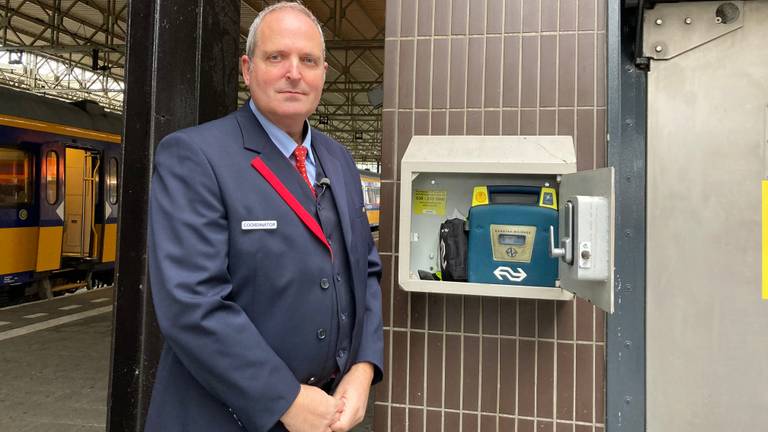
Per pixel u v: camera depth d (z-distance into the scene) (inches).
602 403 89.6
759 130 87.5
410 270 87.7
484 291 80.1
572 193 74.8
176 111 73.6
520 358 90.9
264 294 50.9
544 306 90.2
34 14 535.2
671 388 89.0
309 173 58.8
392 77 95.4
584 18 90.2
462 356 92.6
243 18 456.1
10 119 307.4
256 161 52.6
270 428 47.3
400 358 94.4
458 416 92.7
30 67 685.3
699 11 88.6
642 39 89.4
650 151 90.0
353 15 482.0
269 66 54.1
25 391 182.5
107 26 512.1
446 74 94.0
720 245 88.5
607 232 63.2
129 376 71.0
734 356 87.9
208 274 47.3
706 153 89.0
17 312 306.5
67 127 351.6
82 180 372.2
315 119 1003.3
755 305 87.4
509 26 92.3
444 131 93.9
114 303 70.8
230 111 83.8
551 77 90.9
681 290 89.4
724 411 88.0
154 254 48.6
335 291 55.3
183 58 74.6
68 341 244.4
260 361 47.3
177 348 47.0
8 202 307.1
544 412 90.3
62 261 359.6
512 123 91.8
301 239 52.5
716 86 88.6
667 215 89.7
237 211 50.2
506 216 80.5
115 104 959.0
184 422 51.7
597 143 89.7
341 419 52.1
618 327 89.4
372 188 864.9
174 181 49.8
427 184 87.3
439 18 94.3
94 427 154.9
